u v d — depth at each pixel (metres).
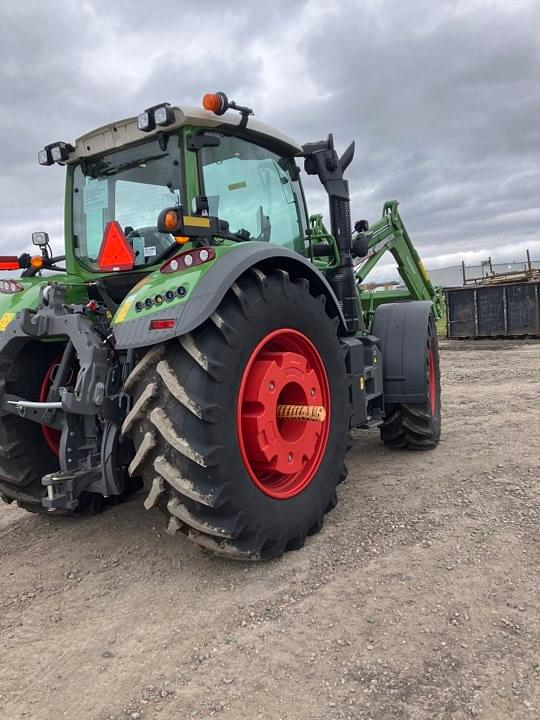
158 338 2.62
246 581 2.82
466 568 2.82
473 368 10.30
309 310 3.32
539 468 4.23
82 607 2.71
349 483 4.18
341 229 4.46
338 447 3.50
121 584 2.91
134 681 2.15
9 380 3.34
